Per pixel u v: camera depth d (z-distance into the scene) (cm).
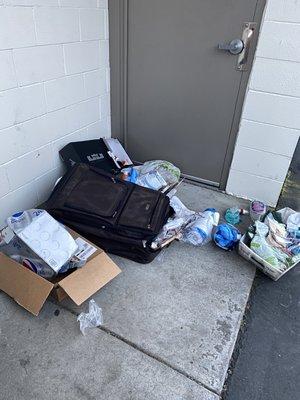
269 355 136
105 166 216
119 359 129
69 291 138
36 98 180
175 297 156
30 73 172
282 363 134
